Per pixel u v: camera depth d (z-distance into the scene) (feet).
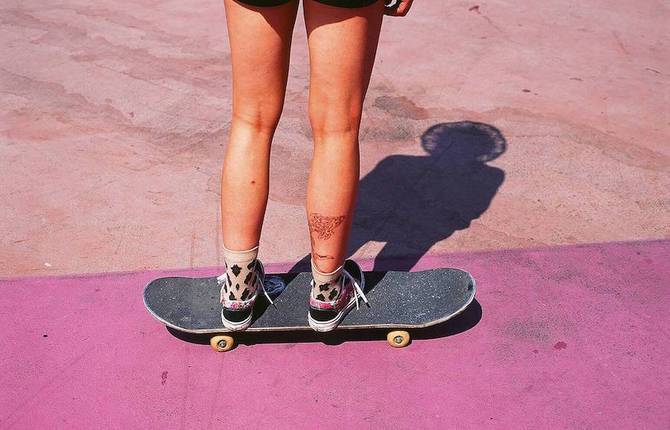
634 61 18.60
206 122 15.42
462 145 14.51
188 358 9.21
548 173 13.58
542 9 22.13
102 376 8.91
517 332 9.64
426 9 21.98
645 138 14.88
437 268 9.91
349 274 9.16
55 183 13.10
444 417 8.36
